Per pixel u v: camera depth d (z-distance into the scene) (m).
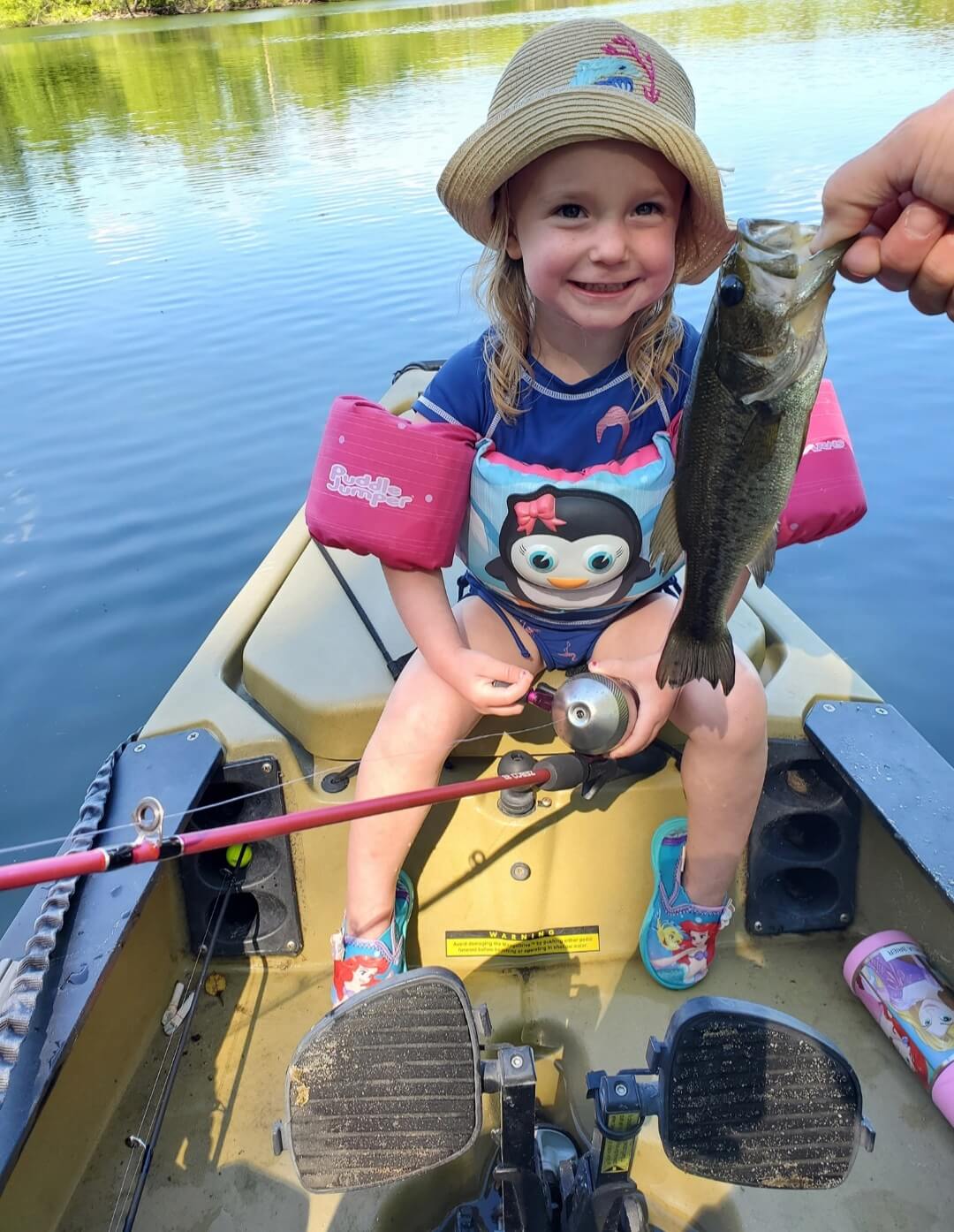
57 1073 1.29
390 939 1.73
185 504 4.62
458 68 18.06
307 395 5.64
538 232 1.46
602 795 1.82
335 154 11.91
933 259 1.04
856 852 1.91
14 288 7.80
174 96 17.23
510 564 1.66
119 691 3.51
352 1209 1.55
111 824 1.67
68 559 4.25
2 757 3.24
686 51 15.99
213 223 9.31
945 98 1.00
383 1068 1.24
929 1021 1.63
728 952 1.92
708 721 1.64
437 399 1.67
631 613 1.77
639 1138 1.59
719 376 1.22
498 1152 1.54
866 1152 1.58
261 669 1.96
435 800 1.42
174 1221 1.52
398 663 1.92
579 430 1.63
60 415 5.54
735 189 8.16
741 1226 1.51
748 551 1.32
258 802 1.87
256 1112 1.67
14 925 1.54
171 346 6.45
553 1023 1.79
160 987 1.82
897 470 4.51
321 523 1.61
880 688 3.37
